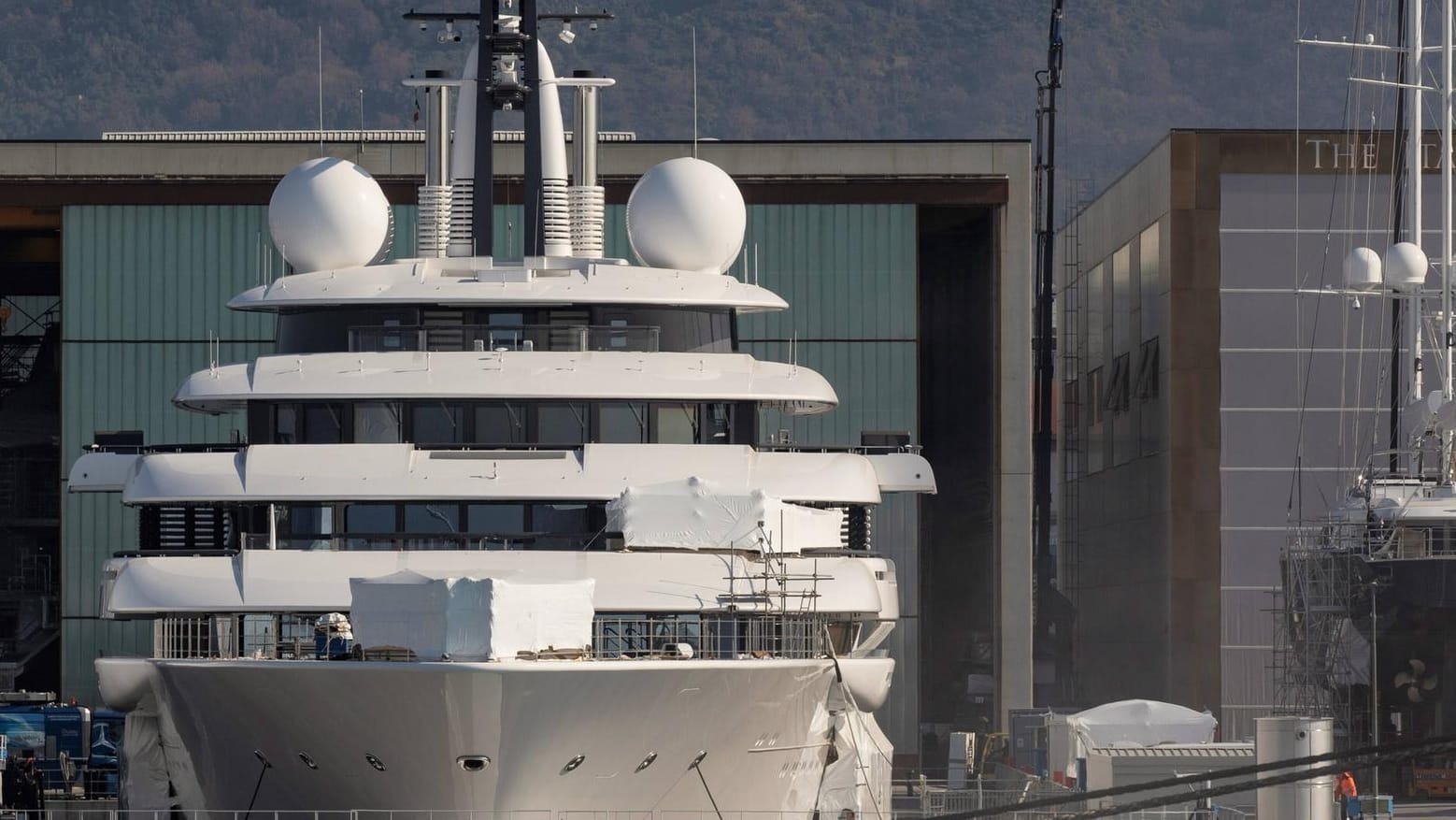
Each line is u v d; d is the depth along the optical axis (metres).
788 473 143.50
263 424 146.88
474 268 155.25
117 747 170.75
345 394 143.88
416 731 123.00
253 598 133.00
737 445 145.88
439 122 167.75
